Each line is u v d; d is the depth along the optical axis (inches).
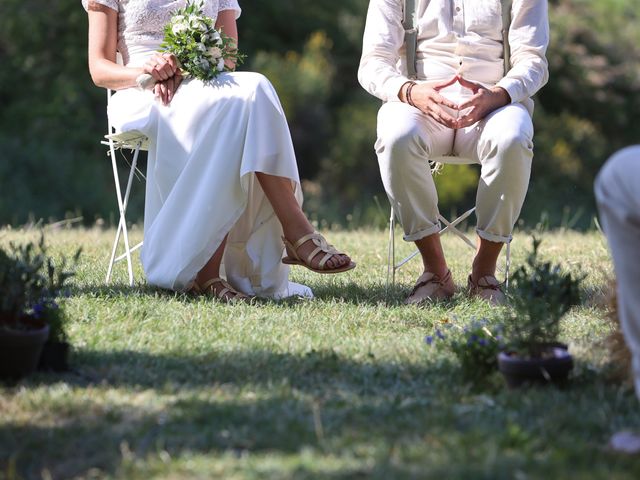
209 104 327.0
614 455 182.5
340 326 286.7
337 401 216.4
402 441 190.7
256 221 339.3
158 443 189.6
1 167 1174.3
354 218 1227.9
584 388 223.5
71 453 190.5
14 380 227.6
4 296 227.6
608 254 423.2
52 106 1279.5
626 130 1498.5
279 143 324.2
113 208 1202.6
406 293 344.2
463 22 342.6
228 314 299.3
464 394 222.4
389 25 344.5
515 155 317.4
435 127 333.7
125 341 264.8
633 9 1581.0
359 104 1396.4
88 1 355.6
